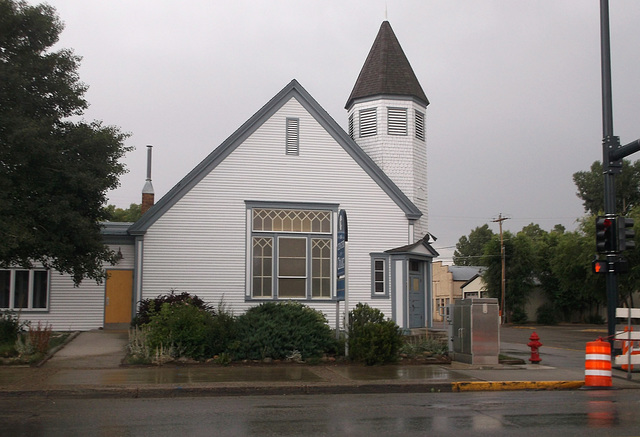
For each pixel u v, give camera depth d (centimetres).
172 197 2269
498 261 5703
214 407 1085
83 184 1731
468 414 1018
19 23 1712
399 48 2734
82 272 1858
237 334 1672
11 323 1823
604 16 1766
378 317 1744
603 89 1769
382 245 2417
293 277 2344
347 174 2417
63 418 966
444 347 1825
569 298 5588
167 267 2245
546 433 862
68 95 1788
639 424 932
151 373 1436
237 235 2309
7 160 1658
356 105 2683
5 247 1560
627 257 3897
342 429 885
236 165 2330
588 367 1387
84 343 1945
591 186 6762
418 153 2661
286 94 2386
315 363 1636
